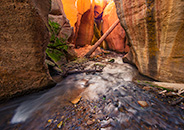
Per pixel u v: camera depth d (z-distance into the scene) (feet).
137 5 11.39
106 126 5.76
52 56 19.90
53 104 8.17
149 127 5.53
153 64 12.21
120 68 20.44
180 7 6.96
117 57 35.40
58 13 23.00
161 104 7.38
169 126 5.53
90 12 42.42
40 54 8.68
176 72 9.16
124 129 5.50
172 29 8.22
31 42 7.82
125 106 7.49
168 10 8.02
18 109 7.52
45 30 8.71
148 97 8.48
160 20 9.22
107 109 7.27
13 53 7.38
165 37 9.25
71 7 33.42
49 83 10.52
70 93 10.08
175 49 8.63
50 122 6.27
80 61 26.55
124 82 12.78
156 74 12.09
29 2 6.73
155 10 9.33
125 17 14.33
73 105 7.98
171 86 8.79
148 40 11.68
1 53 6.96
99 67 21.56
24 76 8.41
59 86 11.67
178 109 6.68
